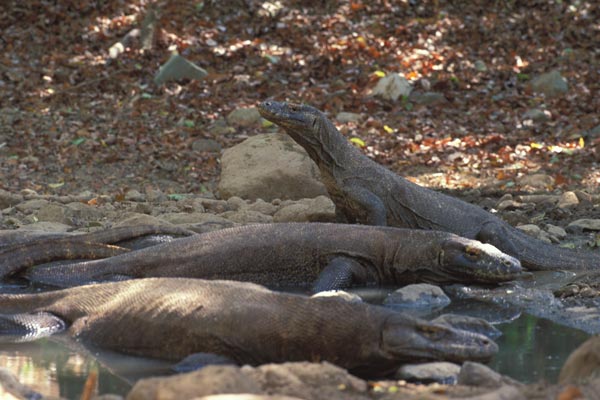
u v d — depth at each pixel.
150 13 28.09
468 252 11.64
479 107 24.97
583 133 22.84
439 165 20.84
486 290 11.47
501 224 13.36
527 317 10.04
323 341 7.95
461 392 6.96
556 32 29.77
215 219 14.61
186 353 8.38
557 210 15.85
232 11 29.98
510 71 27.31
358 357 7.89
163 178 20.31
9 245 12.07
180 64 26.12
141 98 24.97
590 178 19.64
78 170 20.69
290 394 6.76
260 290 8.47
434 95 25.23
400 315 8.00
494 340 9.02
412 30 29.42
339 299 8.13
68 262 12.13
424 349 7.82
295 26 29.39
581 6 31.11
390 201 13.57
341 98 25.36
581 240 14.25
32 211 16.06
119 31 28.75
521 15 30.62
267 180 17.05
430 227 13.49
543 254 12.98
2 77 26.03
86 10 29.39
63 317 9.38
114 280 11.52
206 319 8.32
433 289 10.97
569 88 26.31
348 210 13.75
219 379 6.34
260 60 27.55
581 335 9.23
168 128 23.28
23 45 27.83
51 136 22.59
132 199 17.91
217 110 24.44
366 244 11.93
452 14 30.55
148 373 8.02
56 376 7.90
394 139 22.56
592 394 6.59
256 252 11.73
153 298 8.80
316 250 11.80
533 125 23.61
